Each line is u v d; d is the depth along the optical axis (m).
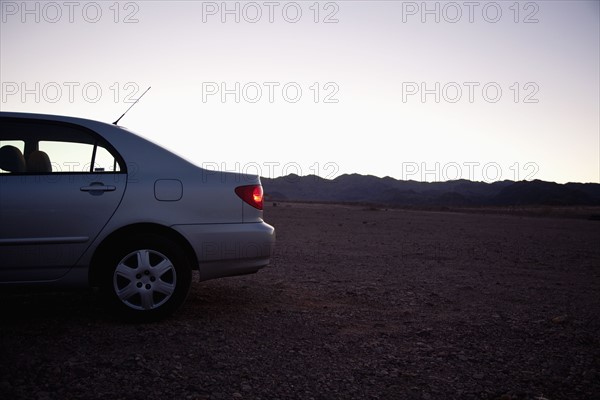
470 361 4.25
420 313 5.73
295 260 9.37
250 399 3.41
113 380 3.55
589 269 9.45
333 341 4.64
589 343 4.78
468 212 45.06
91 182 4.75
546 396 3.62
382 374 3.93
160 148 5.05
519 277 8.30
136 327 4.66
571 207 66.31
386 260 9.75
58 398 3.26
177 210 4.87
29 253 4.62
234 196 5.04
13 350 3.98
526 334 5.01
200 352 4.16
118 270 4.70
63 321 4.80
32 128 4.82
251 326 4.94
